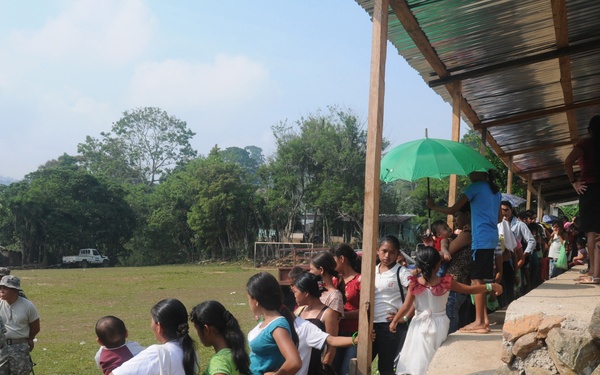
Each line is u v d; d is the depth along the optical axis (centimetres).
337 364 710
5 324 866
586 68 1174
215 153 7581
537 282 1354
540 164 2105
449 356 632
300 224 6669
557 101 1350
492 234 746
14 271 4997
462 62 1053
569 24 973
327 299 669
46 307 2312
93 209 7038
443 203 5744
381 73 659
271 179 6569
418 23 880
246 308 2183
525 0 847
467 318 841
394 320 699
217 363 501
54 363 1291
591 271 798
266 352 545
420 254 670
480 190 761
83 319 1991
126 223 7344
